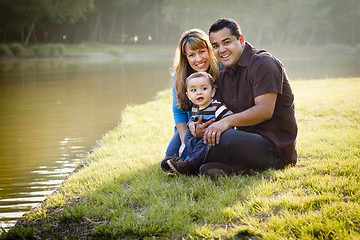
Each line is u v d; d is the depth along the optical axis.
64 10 47.75
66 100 10.95
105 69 24.14
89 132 6.80
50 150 5.66
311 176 3.10
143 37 73.75
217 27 3.13
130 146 4.91
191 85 3.22
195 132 3.21
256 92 3.03
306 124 5.82
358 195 2.62
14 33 54.47
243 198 2.79
